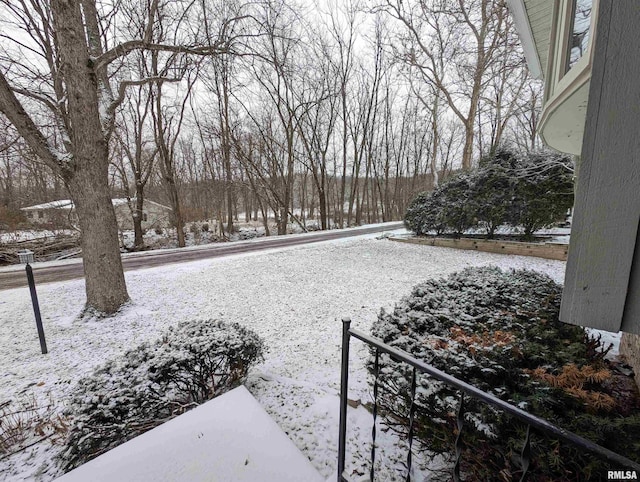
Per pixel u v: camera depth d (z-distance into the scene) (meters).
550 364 1.73
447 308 2.65
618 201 0.87
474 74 11.39
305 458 1.61
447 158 22.20
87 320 4.48
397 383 1.73
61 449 2.12
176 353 2.27
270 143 17.47
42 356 3.52
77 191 4.40
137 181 14.59
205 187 22.02
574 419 1.28
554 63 2.25
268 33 6.00
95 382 2.08
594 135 0.91
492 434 1.31
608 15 0.86
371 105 19.30
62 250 12.73
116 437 1.92
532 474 1.22
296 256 9.07
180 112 14.37
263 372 3.11
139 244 14.81
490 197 8.74
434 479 1.70
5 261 10.96
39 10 5.86
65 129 4.77
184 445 1.67
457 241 9.52
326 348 3.63
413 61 12.30
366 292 5.74
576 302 0.99
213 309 4.99
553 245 7.64
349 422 2.34
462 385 0.97
